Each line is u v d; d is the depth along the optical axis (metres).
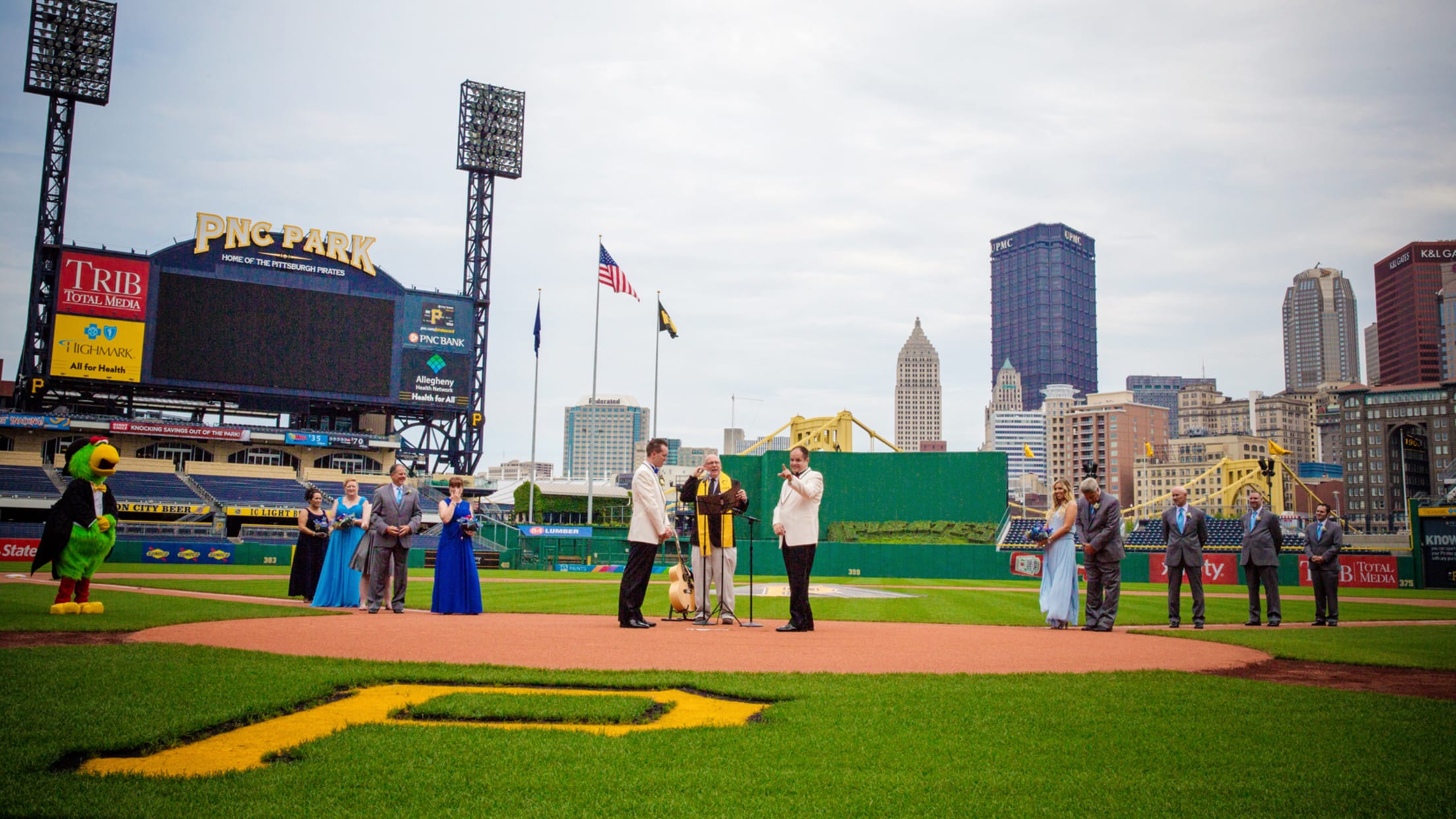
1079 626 13.92
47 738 5.00
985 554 46.59
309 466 62.69
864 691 6.83
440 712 5.94
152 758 4.88
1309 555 16.06
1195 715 6.18
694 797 4.34
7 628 9.88
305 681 6.71
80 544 11.97
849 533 66.81
